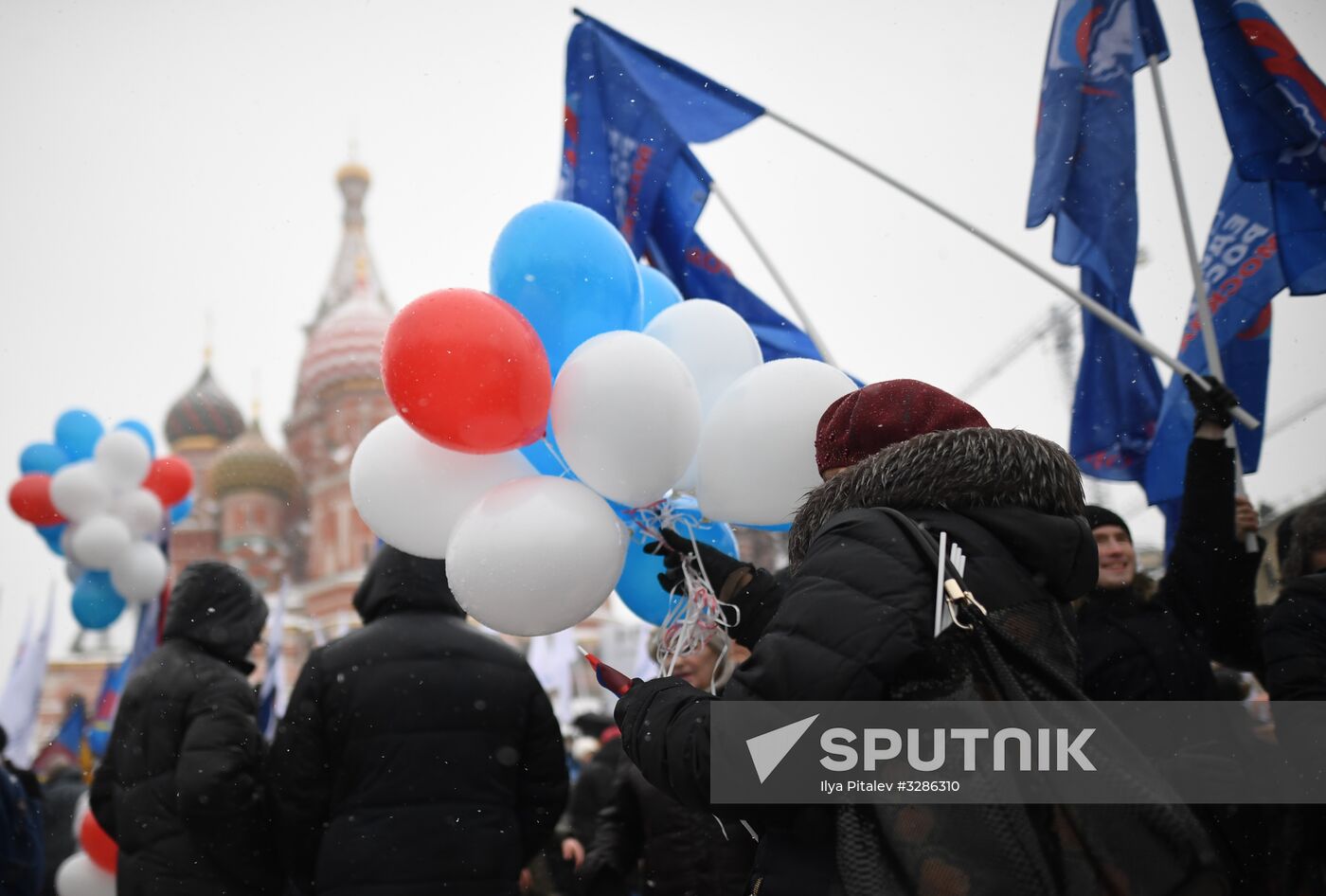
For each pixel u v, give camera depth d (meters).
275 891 3.45
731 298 3.80
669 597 2.64
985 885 1.41
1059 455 1.68
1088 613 3.13
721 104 4.03
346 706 3.15
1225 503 3.17
